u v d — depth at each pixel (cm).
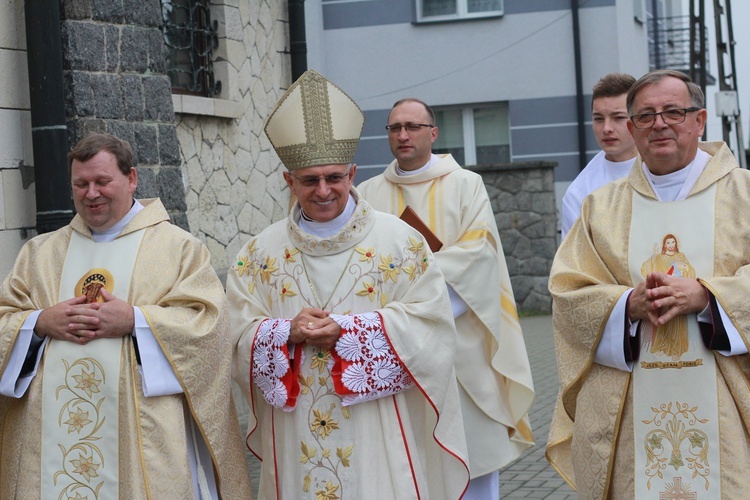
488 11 1817
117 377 384
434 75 1847
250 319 407
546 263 1484
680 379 368
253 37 881
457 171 540
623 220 388
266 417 407
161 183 653
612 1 1767
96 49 610
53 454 385
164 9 777
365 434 387
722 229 371
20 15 577
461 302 515
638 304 366
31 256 412
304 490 390
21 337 388
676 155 375
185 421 398
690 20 1667
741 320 357
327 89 394
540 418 811
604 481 383
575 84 1792
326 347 388
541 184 1481
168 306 395
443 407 414
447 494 427
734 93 1720
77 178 396
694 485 365
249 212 867
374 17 1858
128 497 380
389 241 403
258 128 885
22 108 577
